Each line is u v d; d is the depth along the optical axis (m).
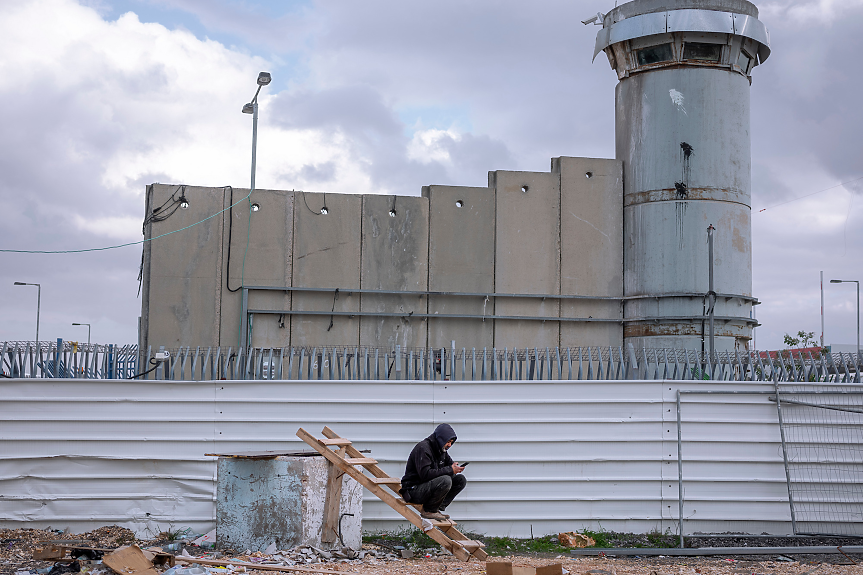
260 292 18.00
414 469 9.71
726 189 19.08
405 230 18.72
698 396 12.51
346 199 18.55
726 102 19.28
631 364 13.84
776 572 9.81
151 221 17.69
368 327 18.42
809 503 12.36
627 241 19.56
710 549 11.24
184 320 17.59
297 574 8.63
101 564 8.97
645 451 12.38
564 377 18.52
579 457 12.28
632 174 19.61
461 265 18.86
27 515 11.40
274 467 10.12
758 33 19.39
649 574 9.46
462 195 19.05
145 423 11.72
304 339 18.12
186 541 10.99
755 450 12.47
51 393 11.58
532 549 11.51
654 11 19.20
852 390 12.57
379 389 12.17
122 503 11.57
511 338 18.95
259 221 18.14
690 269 18.73
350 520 10.73
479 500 12.09
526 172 19.36
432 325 18.67
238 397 11.91
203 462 11.73
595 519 12.21
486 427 12.25
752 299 19.08
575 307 19.30
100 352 12.45
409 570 9.11
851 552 11.30
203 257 17.81
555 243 19.31
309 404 12.02
